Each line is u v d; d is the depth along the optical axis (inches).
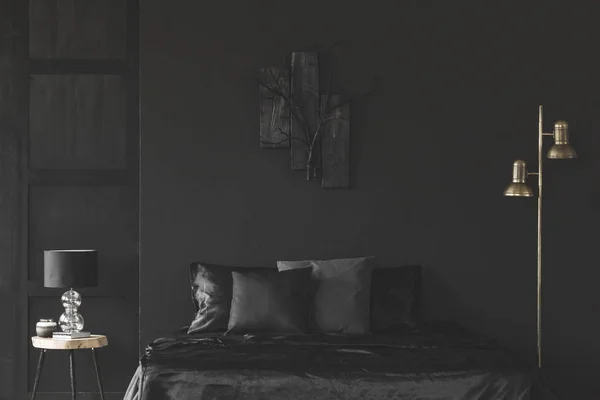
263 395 170.9
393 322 221.0
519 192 224.4
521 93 243.4
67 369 251.9
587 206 242.8
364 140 242.4
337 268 221.0
